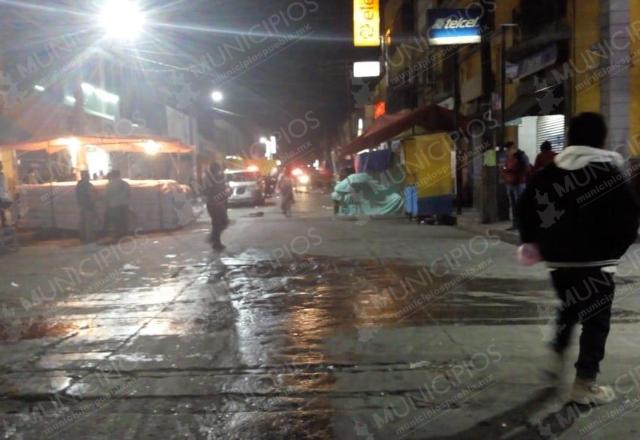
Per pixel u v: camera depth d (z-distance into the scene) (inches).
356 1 1413.6
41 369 215.3
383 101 1620.3
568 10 596.1
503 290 323.6
